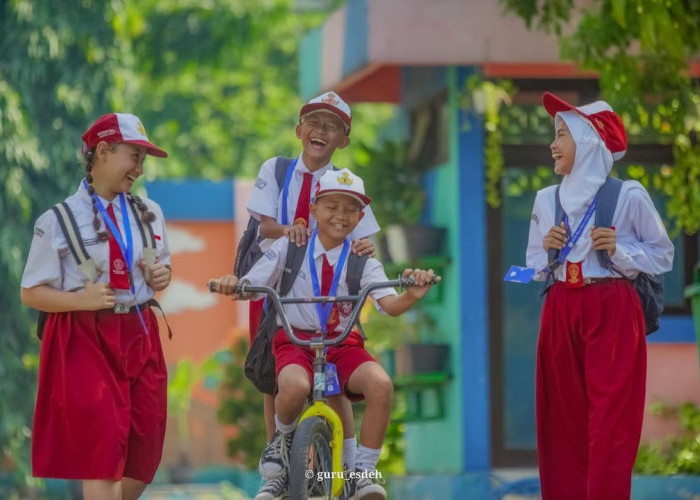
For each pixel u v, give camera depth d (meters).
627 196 11.43
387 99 20.98
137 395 11.15
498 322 18.09
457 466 17.97
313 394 11.07
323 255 11.31
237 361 23.28
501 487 17.39
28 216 26.02
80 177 27.00
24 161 26.17
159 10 39.31
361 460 10.95
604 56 15.88
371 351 19.81
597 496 11.23
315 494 10.74
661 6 14.52
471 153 18.09
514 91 18.14
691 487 16.16
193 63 40.06
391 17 17.08
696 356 18.41
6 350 25.72
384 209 19.70
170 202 28.70
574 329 11.47
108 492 10.80
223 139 44.06
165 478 27.55
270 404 12.40
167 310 28.62
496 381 18.09
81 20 27.52
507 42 17.23
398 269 18.61
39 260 10.89
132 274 11.06
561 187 11.67
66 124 27.23
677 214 17.66
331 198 11.14
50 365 10.93
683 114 16.67
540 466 11.81
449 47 17.16
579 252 11.38
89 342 10.87
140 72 39.78
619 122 11.65
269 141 44.53
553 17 16.28
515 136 18.25
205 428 27.75
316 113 12.20
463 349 17.97
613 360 11.29
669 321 18.41
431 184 19.42
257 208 12.37
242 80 43.81
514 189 18.27
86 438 10.73
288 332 10.84
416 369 18.30
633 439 11.29
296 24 43.28
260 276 11.30
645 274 11.53
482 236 18.09
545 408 11.80
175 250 28.70
